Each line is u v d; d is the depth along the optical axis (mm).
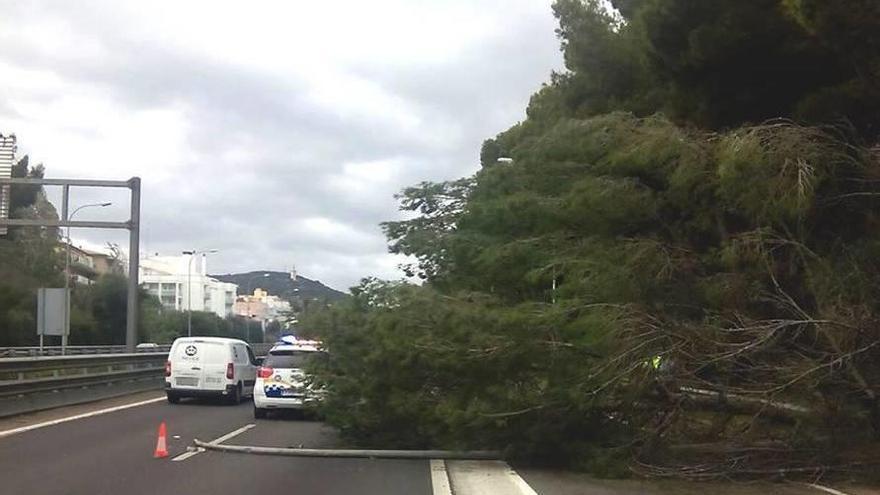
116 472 12336
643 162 13828
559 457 13609
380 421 15195
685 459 13219
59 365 23453
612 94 20031
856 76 14102
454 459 14352
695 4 14930
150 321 98375
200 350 25297
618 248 13977
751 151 12289
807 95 14453
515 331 12844
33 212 93500
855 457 12648
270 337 125625
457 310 13312
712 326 12711
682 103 16234
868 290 12453
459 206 18578
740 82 15289
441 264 17109
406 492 11156
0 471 12281
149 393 29312
